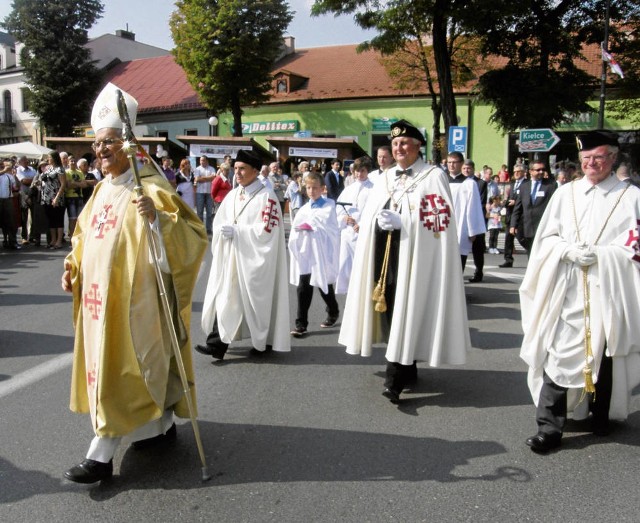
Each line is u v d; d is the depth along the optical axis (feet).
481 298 28.66
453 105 70.18
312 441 13.51
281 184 54.08
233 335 19.02
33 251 44.01
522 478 11.82
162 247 11.37
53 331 23.04
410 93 100.83
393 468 12.25
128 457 12.71
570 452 12.90
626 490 11.36
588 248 12.73
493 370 18.47
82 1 127.34
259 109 113.39
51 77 126.31
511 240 38.63
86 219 12.48
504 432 13.97
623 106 78.59
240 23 97.35
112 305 11.43
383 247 15.89
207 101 102.78
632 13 75.82
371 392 16.60
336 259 23.08
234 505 10.91
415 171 15.79
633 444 13.25
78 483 11.69
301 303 22.29
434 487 11.50
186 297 11.83
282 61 122.72
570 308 12.99
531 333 13.38
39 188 45.37
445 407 15.51
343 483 11.66
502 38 77.15
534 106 75.36
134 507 10.87
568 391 13.62
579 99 76.13
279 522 10.39
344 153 82.58
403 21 68.74
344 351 20.40
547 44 75.72
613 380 13.15
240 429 14.15
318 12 69.36
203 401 15.90
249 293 18.99
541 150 48.85
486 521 10.37
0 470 12.25
